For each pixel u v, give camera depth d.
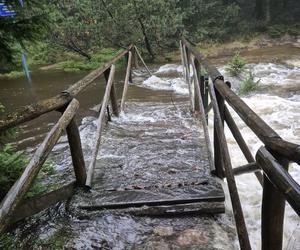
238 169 3.04
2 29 3.39
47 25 3.61
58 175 4.08
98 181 3.72
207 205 3.14
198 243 2.73
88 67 13.65
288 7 19.39
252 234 3.16
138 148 4.65
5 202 2.04
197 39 16.72
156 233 2.88
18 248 2.77
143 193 3.37
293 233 3.16
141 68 12.66
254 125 2.10
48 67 14.54
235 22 18.22
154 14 14.19
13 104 9.05
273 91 8.99
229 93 2.81
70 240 2.83
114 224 3.01
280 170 1.62
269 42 16.66
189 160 4.15
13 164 3.60
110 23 13.93
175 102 7.35
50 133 2.79
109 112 6.18
